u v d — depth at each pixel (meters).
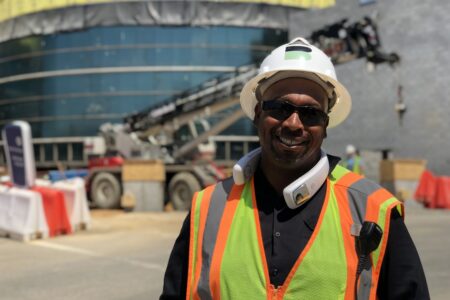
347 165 17.81
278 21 36.03
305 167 1.81
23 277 6.18
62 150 37.97
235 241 1.77
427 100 23.28
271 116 1.78
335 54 17.69
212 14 36.03
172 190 17.20
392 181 17.27
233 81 20.12
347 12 25.56
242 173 1.83
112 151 19.38
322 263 1.66
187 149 19.75
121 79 37.00
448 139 22.70
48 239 9.36
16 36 39.44
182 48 36.50
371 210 1.71
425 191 16.39
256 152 1.91
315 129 1.78
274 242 1.72
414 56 23.61
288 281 1.67
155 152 19.30
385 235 1.67
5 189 9.82
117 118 36.88
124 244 8.74
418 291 1.66
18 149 9.81
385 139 24.27
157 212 16.25
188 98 20.20
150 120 20.30
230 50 36.38
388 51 24.22
